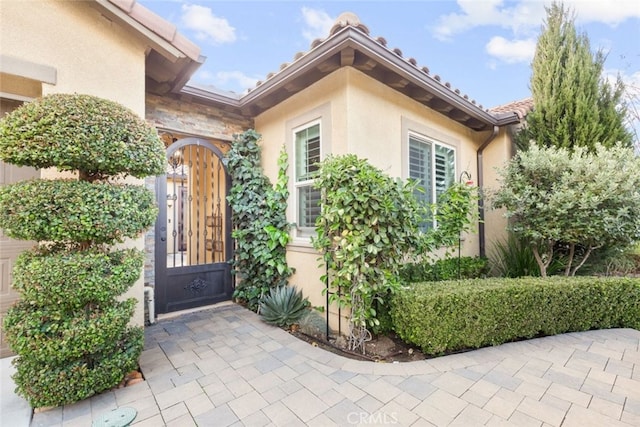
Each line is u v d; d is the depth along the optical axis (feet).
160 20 10.19
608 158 13.43
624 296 12.62
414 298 9.64
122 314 7.50
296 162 14.66
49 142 6.70
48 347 6.52
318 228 11.09
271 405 7.13
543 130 17.99
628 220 13.10
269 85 13.30
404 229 10.48
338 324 11.74
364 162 10.25
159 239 14.06
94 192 7.08
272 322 12.73
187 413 6.84
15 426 6.43
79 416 6.73
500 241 18.81
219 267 16.07
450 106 15.87
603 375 8.41
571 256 14.99
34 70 8.82
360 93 12.20
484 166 19.97
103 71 10.04
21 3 8.77
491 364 9.12
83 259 6.91
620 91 18.01
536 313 11.18
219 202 17.11
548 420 6.47
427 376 8.41
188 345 10.67
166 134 14.66
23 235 6.64
